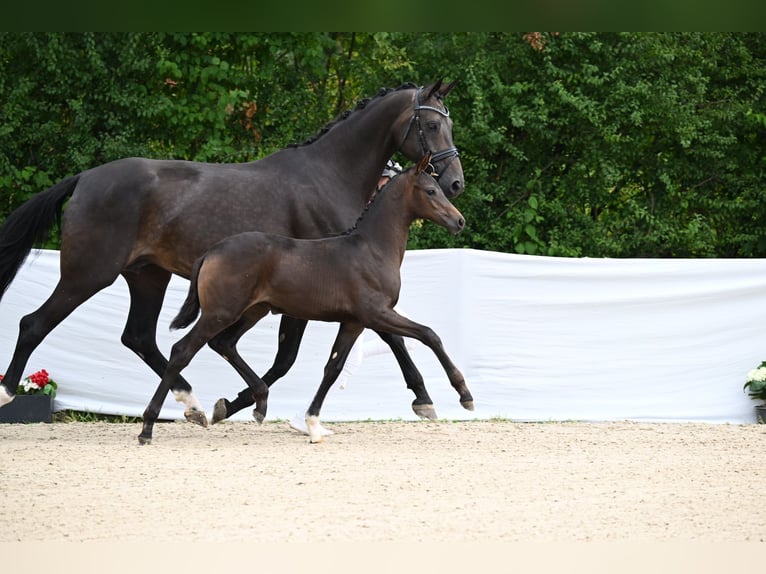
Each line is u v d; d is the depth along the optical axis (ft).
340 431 38.86
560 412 44.01
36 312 35.76
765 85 62.49
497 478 28.84
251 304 33.81
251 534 22.44
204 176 36.22
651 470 30.30
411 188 34.40
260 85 61.05
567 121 59.98
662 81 60.13
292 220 36.42
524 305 44.16
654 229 61.46
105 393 44.78
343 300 33.88
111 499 25.79
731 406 44.01
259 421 35.91
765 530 23.22
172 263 36.29
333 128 37.91
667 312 44.27
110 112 58.59
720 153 61.72
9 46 57.31
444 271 44.09
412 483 27.96
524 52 60.23
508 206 61.57
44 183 58.23
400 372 44.32
